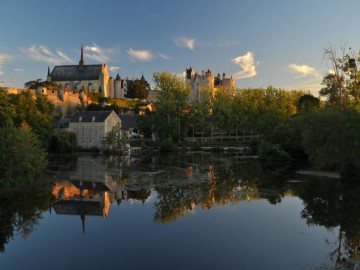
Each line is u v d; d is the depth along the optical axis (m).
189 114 115.75
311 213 28.66
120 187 41.22
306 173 49.69
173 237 23.39
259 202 32.78
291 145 70.56
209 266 18.67
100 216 28.78
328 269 17.92
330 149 45.91
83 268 18.75
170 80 112.94
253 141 92.31
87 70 179.50
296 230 24.47
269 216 28.08
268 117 88.12
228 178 47.12
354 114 44.78
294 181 43.34
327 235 23.36
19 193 38.06
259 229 24.81
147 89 180.38
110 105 143.75
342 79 50.00
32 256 20.58
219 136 129.75
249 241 22.41
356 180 42.28
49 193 38.00
